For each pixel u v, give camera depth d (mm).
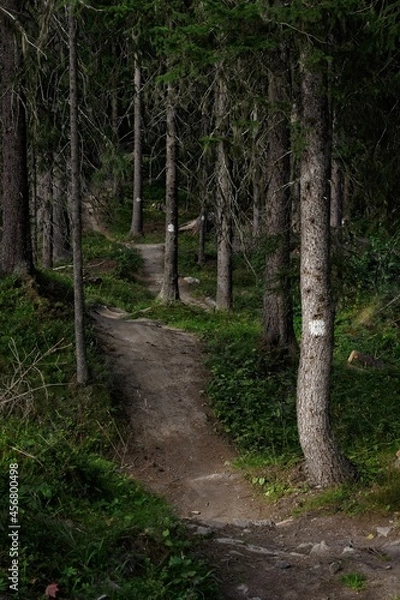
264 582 6996
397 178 10648
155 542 7195
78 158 12977
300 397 10328
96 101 13953
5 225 15773
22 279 15617
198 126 20781
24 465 8977
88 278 26453
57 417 12562
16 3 14430
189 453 12805
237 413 13969
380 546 8062
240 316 22406
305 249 9820
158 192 47531
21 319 14586
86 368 13422
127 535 7145
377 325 19375
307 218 9727
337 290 10156
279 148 14391
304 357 10156
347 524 9023
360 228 11180
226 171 12938
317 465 10312
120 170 14078
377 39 8422
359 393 14547
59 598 5668
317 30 8352
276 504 10266
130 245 37000
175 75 8891
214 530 8867
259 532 9195
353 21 8617
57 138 13992
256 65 9773
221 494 11117
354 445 12023
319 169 9594
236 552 7785
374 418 13172
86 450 12227
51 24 13445
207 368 16016
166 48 8977
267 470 11594
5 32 14680
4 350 13523
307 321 10008
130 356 15945
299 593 6711
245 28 8516
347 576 6984
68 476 9109
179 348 17094
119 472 11539
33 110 13438
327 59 8117
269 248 12781
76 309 13289
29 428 11602
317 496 10000
